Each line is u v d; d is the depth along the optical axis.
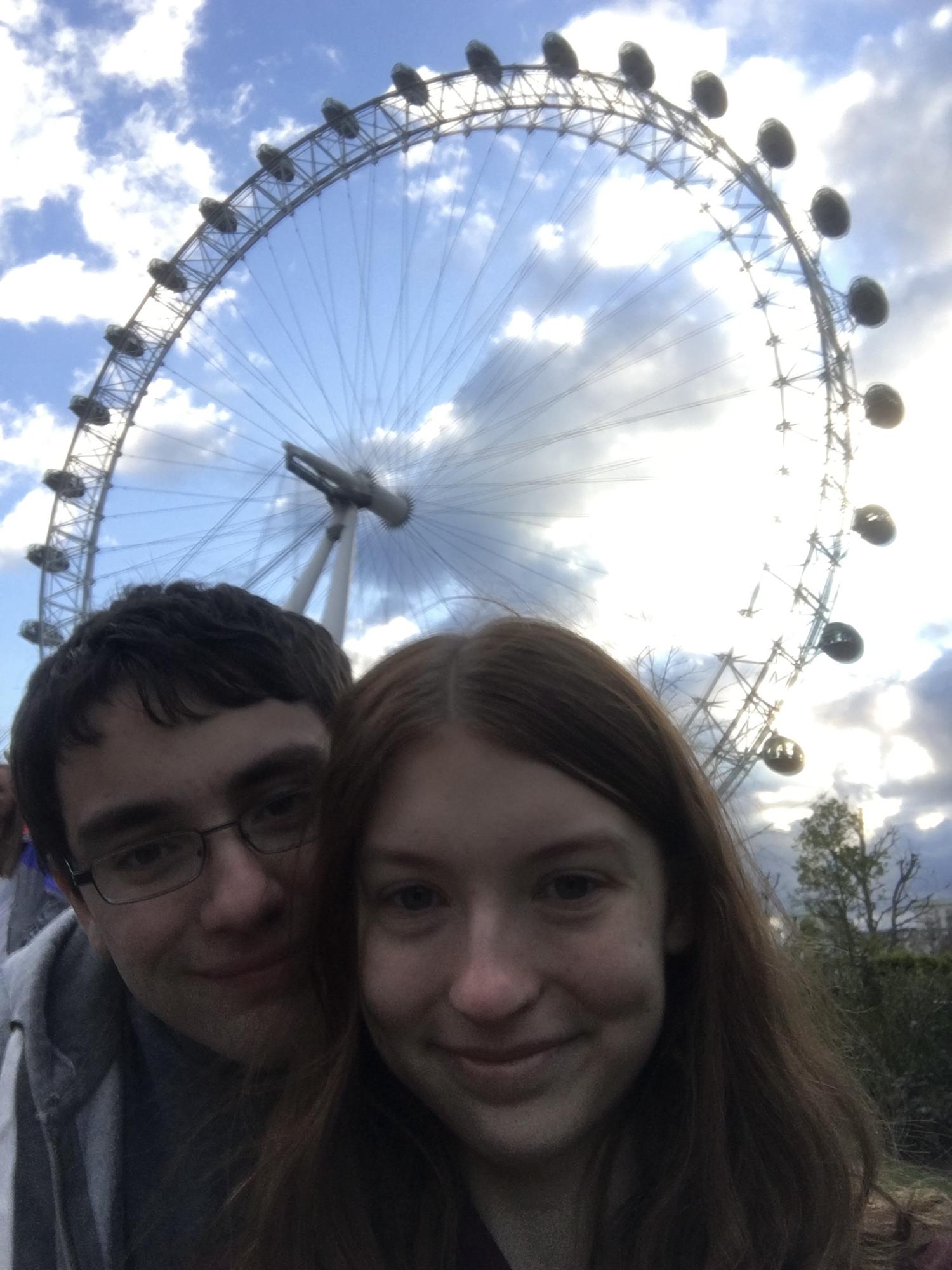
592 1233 0.42
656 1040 0.43
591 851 0.40
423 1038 0.41
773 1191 0.44
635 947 0.40
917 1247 0.43
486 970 0.38
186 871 0.52
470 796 0.40
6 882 0.97
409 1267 0.44
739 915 0.47
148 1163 0.54
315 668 0.57
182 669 0.52
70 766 0.52
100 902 0.53
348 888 0.45
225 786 0.52
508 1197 0.43
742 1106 0.45
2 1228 0.50
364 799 0.42
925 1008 2.05
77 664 0.53
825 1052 0.52
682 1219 0.43
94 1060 0.56
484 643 0.44
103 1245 0.51
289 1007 0.52
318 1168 0.45
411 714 0.41
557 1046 0.39
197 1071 0.56
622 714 0.43
